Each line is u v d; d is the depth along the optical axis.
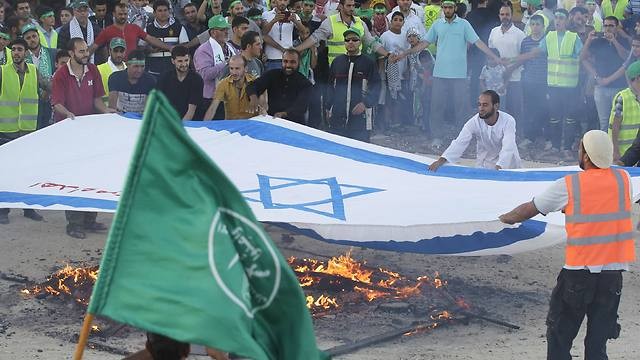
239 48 42.69
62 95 35.88
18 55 36.59
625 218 21.62
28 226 36.22
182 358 13.71
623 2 55.09
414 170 31.36
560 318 22.08
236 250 13.03
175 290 12.46
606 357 22.34
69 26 46.72
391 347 25.05
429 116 51.84
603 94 48.03
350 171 31.00
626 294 30.08
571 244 21.58
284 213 26.81
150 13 52.66
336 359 24.09
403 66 52.03
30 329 25.89
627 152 32.91
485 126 31.89
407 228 25.92
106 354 24.23
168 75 37.06
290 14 47.22
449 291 29.67
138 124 35.22
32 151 32.34
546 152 49.75
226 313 12.46
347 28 47.91
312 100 38.62
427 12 53.81
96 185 29.28
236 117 37.06
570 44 48.81
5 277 29.86
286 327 13.53
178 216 12.72
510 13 50.25
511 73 50.53
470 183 29.84
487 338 26.00
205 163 12.78
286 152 32.69
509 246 25.89
